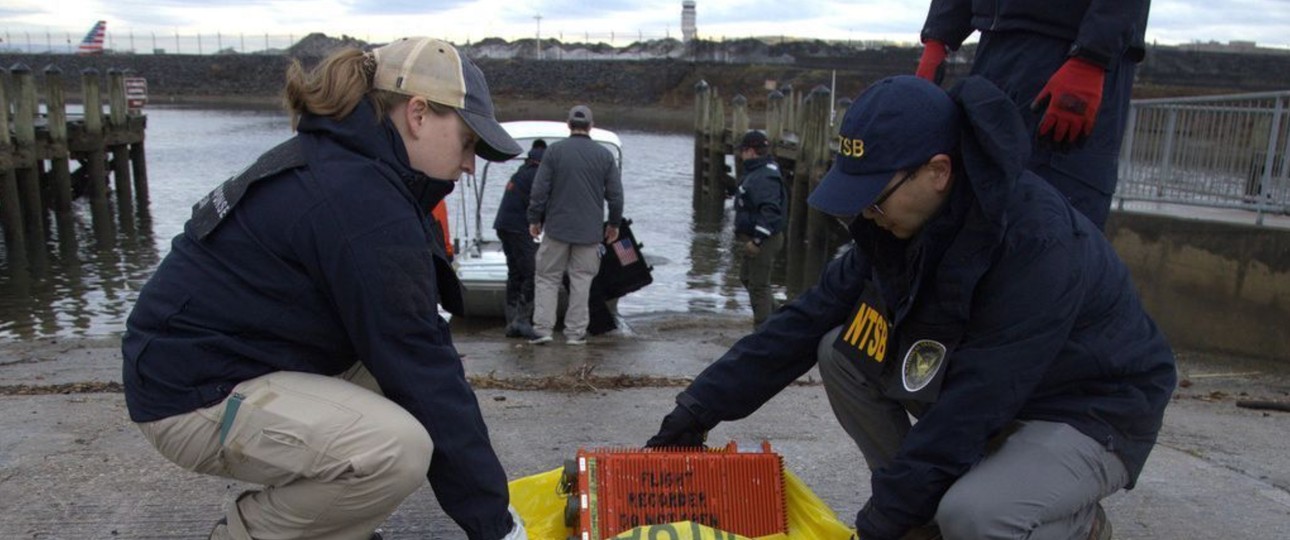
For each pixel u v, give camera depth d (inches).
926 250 82.9
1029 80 107.9
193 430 80.6
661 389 185.6
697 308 408.5
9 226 581.0
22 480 126.1
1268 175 253.1
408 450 80.6
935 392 85.6
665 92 2378.2
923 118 79.3
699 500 100.0
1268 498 130.5
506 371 231.5
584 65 2442.2
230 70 2615.7
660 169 1064.2
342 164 78.4
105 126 767.1
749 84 2177.7
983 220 79.9
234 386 81.1
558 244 274.4
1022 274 81.0
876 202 82.6
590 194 272.2
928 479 84.0
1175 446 154.3
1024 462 84.2
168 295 80.0
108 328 380.5
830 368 103.7
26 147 615.2
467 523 85.6
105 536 110.7
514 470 135.3
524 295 301.7
